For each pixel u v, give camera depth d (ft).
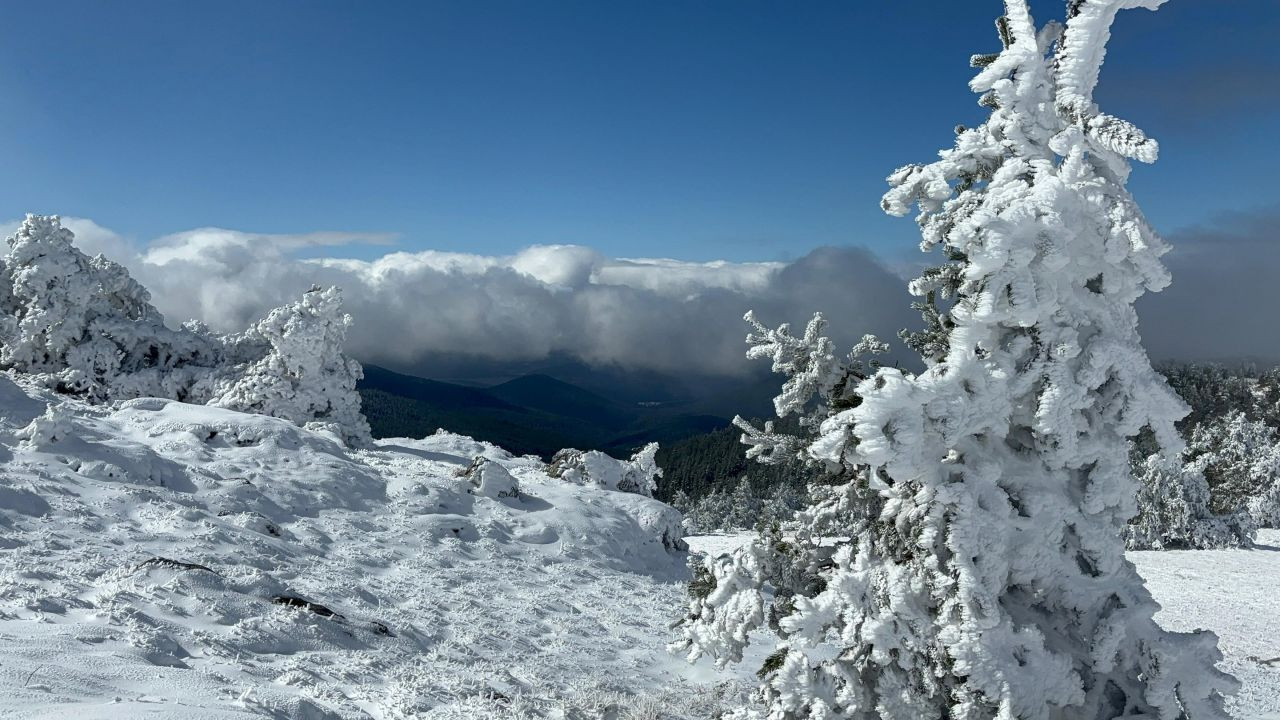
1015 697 17.38
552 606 53.83
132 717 19.08
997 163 19.34
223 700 24.17
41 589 32.58
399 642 39.42
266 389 92.68
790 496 283.79
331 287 97.19
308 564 51.24
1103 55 18.30
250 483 64.18
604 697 36.81
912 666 18.66
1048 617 19.47
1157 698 18.54
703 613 23.57
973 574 17.76
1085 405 18.26
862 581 19.39
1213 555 127.75
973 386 18.03
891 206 19.80
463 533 68.49
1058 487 19.08
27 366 97.55
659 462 462.19
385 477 76.89
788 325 22.26
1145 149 16.02
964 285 17.83
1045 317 18.01
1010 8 18.81
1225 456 196.65
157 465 60.59
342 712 27.58
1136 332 19.06
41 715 18.42
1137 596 19.08
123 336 101.04
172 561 39.06
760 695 21.33
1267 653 61.46
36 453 55.88
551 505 80.64
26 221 96.73
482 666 38.58
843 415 17.87
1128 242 17.54
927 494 18.15
